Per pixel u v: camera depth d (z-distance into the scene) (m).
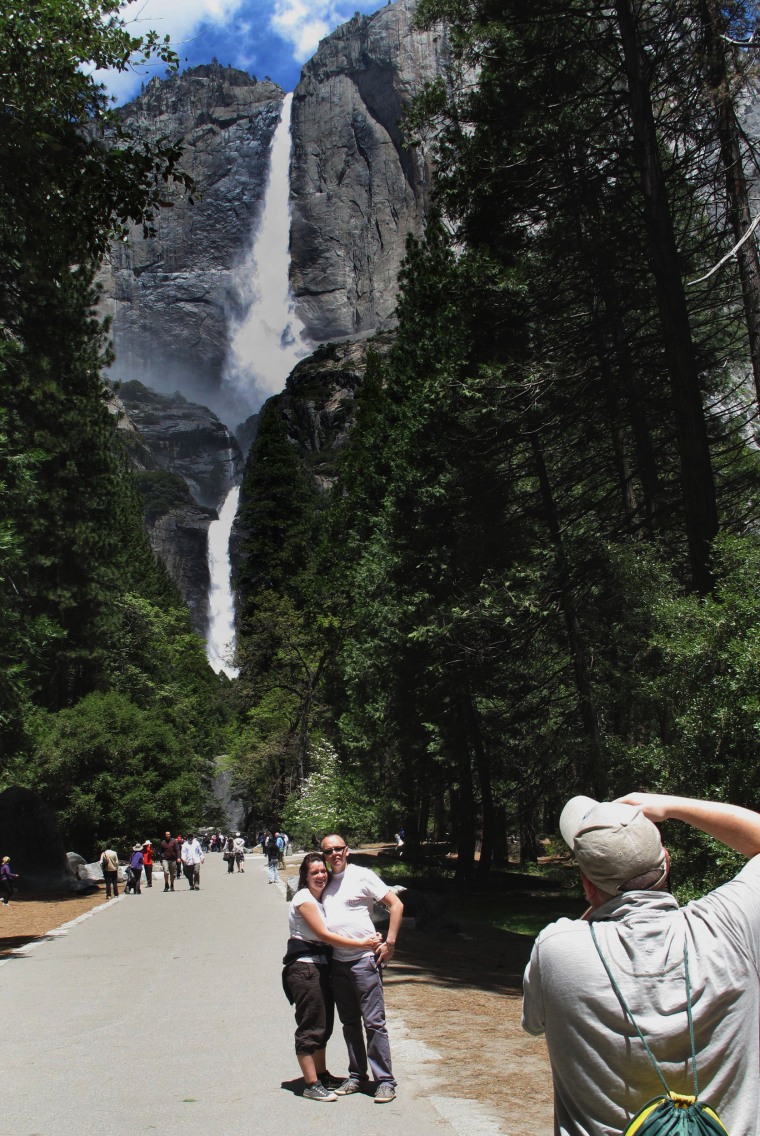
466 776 29.81
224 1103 6.41
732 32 15.22
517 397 21.14
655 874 2.48
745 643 11.07
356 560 38.09
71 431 42.88
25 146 13.95
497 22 19.80
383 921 17.59
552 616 22.06
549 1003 2.35
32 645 18.88
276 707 56.19
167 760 42.91
